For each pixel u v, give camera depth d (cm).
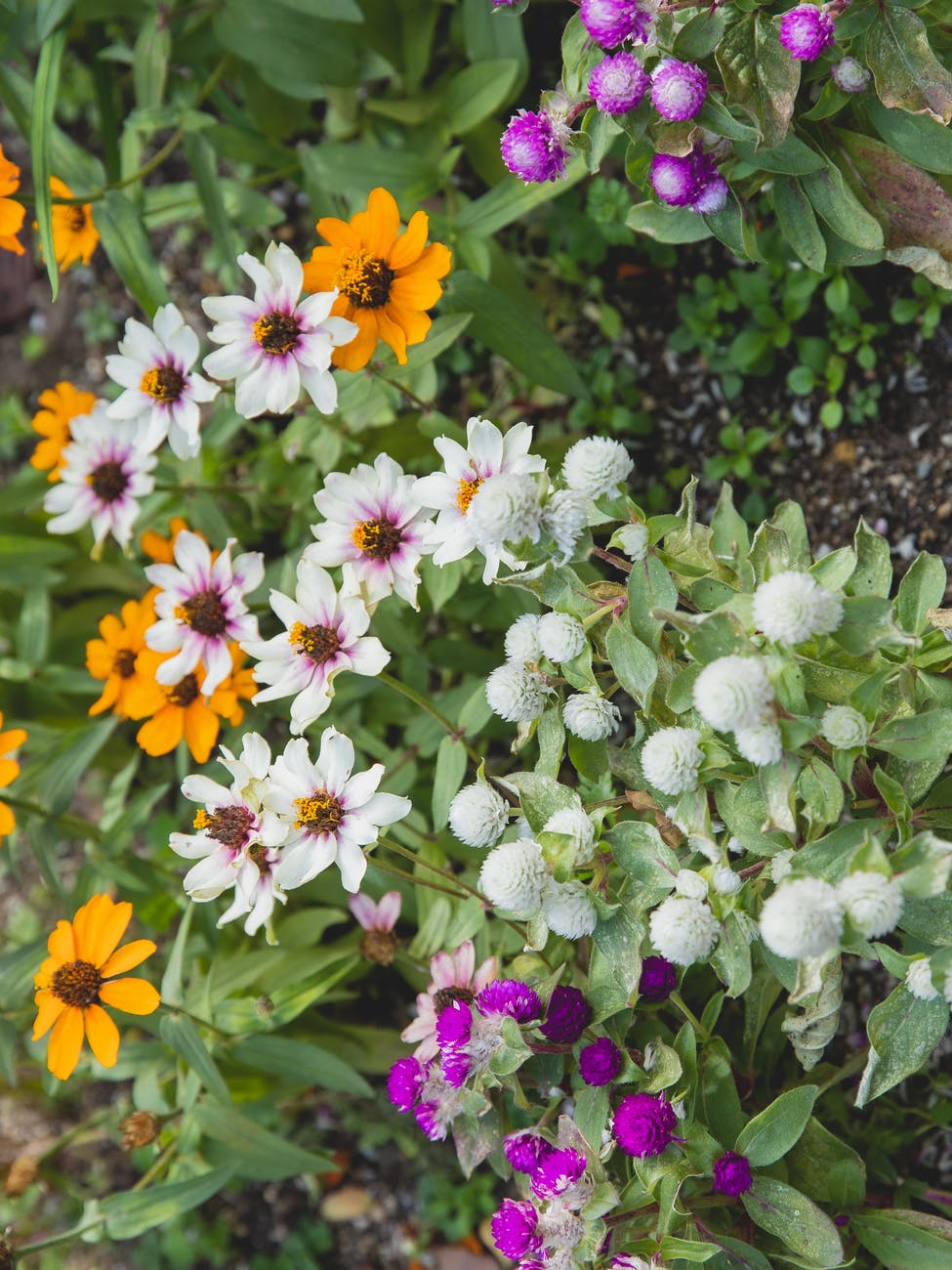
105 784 95
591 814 65
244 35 80
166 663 75
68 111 96
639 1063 68
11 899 96
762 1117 65
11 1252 72
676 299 84
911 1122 77
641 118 67
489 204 77
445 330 73
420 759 80
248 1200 90
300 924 78
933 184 69
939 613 66
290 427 78
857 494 81
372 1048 80
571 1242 64
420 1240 87
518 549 63
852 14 65
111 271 98
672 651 65
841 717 60
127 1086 92
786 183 69
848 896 58
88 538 89
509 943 74
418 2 80
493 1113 69
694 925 61
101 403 80
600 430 84
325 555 69
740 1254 65
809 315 82
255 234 94
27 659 88
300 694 69
